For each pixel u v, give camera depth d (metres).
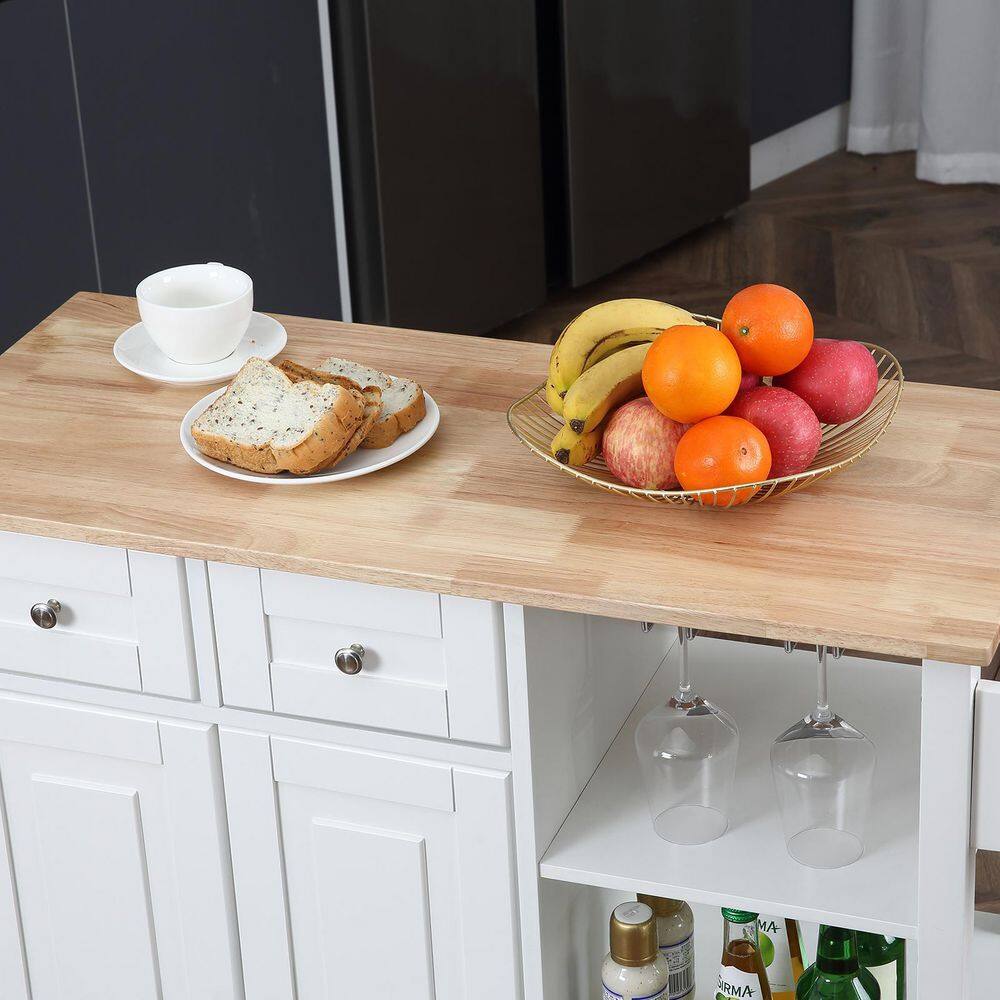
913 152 4.76
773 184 4.61
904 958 1.63
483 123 3.40
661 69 3.84
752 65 4.39
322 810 1.49
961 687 1.20
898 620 1.20
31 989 1.70
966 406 1.53
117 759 1.54
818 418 1.40
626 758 1.56
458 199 3.42
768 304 1.34
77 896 1.62
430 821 1.45
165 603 1.44
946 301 3.86
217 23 2.92
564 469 1.38
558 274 3.94
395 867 1.48
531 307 3.72
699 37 3.93
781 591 1.25
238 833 1.53
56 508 1.42
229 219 3.06
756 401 1.34
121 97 2.80
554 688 1.41
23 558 1.47
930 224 4.30
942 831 1.26
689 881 1.38
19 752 1.58
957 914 1.29
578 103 3.62
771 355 1.35
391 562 1.32
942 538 1.31
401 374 1.66
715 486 1.30
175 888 1.58
